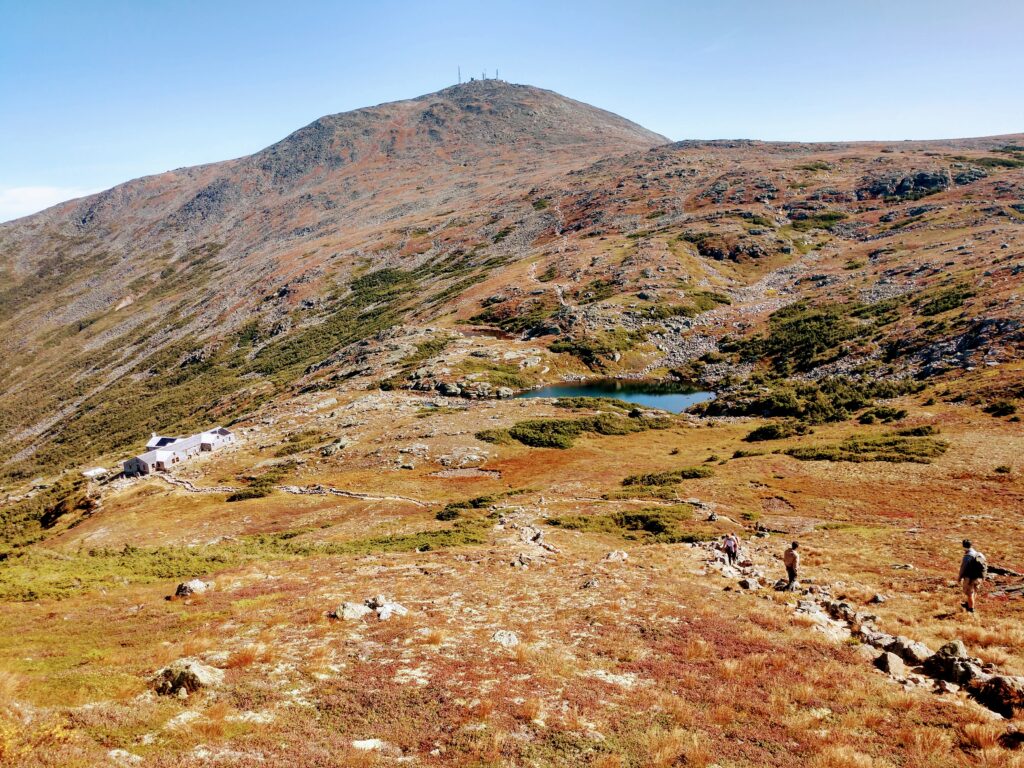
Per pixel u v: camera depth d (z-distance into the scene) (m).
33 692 12.73
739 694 14.92
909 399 85.19
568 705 13.98
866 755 11.88
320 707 13.08
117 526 69.62
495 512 51.72
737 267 198.00
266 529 59.44
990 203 196.12
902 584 25.81
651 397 124.44
